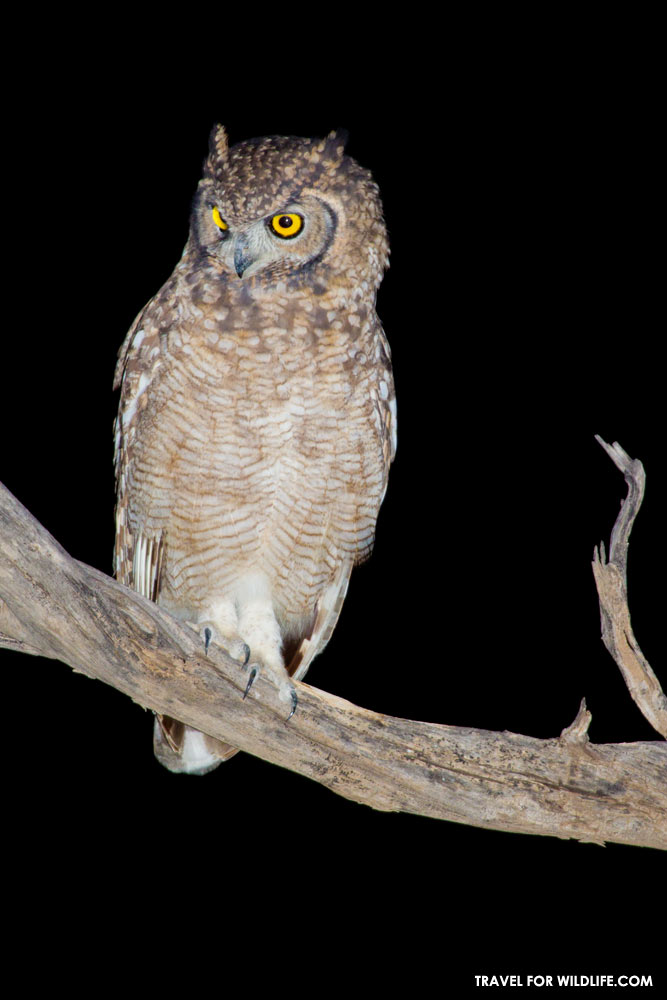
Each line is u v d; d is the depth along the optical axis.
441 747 6.50
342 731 6.48
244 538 7.53
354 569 8.24
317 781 6.68
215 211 7.56
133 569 7.95
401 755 6.50
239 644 7.19
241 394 7.20
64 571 5.85
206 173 7.82
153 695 6.38
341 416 7.39
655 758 6.56
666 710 6.59
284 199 7.43
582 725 6.50
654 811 6.56
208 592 7.75
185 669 6.29
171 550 7.70
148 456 7.44
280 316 7.25
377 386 7.61
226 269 7.37
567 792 6.53
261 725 6.49
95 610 6.00
